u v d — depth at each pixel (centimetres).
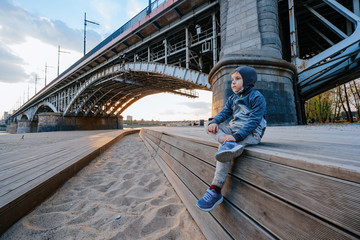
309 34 1511
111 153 582
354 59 886
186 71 1608
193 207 184
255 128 121
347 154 99
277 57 912
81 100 3662
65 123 3616
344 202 65
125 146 780
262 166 109
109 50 2341
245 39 1016
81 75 3177
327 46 1694
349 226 61
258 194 107
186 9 1552
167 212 196
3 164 303
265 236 94
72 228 165
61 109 3862
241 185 125
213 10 1435
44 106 4856
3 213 155
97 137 972
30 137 1190
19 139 1012
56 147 530
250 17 1016
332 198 69
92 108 3884
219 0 1316
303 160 85
